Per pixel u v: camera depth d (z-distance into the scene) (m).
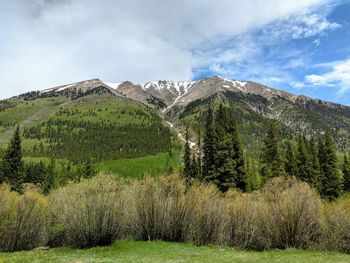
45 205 28.08
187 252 23.91
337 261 20.69
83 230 25.58
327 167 77.88
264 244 26.80
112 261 19.80
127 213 28.91
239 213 28.30
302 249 26.20
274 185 30.75
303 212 26.83
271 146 75.38
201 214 28.72
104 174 29.31
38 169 136.75
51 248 26.02
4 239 25.06
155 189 30.20
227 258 21.44
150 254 22.67
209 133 70.94
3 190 26.70
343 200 30.03
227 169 63.09
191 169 81.38
